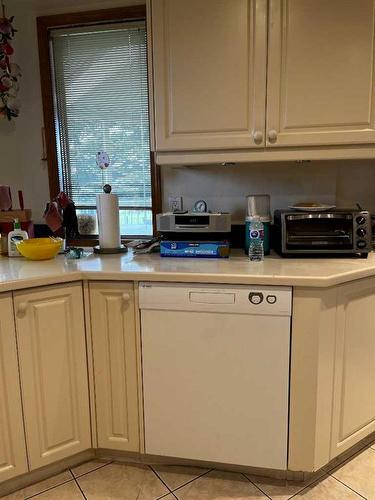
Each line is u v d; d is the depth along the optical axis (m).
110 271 1.56
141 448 1.68
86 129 2.25
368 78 1.60
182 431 1.62
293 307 1.44
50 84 2.23
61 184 2.32
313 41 1.60
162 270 1.55
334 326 1.49
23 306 1.48
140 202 2.26
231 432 1.58
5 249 1.98
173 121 1.75
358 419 1.68
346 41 1.59
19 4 2.18
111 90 2.18
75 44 2.18
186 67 1.70
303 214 1.73
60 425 1.62
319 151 1.68
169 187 2.19
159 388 1.61
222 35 1.66
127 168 2.24
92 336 1.62
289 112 1.66
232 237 2.08
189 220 1.78
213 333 1.51
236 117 1.70
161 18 1.69
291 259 1.73
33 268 1.64
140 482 1.62
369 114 1.62
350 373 1.60
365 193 2.05
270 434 1.54
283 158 1.70
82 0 2.11
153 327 1.56
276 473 1.63
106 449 1.77
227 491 1.56
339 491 1.54
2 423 1.50
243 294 1.46
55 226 2.02
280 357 1.48
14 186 2.35
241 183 2.11
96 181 2.29
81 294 1.60
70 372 1.62
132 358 1.61
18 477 1.60
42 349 1.54
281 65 1.64
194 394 1.58
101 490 1.58
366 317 1.61
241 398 1.54
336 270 1.50
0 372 1.47
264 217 1.81
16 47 2.23
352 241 1.71
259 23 1.62
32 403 1.55
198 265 1.63
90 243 2.30
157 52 1.72
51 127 2.25
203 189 2.15
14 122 2.29
